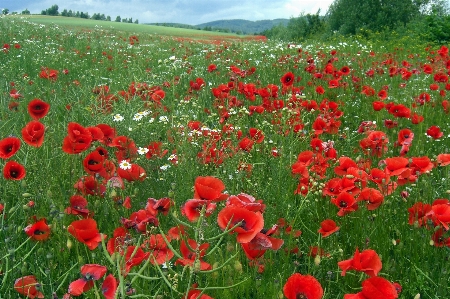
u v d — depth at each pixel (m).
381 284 1.95
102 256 2.72
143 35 26.06
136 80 5.82
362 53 13.57
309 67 8.61
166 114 5.69
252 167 3.90
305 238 3.38
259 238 2.07
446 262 3.01
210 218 2.97
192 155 4.11
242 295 2.62
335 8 38.41
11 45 13.17
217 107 6.15
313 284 1.91
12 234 2.88
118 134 4.62
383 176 3.22
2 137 4.52
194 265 1.94
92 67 10.65
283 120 4.95
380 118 6.89
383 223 3.32
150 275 2.69
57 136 4.57
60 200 3.17
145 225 2.46
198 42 22.81
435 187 4.17
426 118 6.88
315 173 3.55
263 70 9.84
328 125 5.17
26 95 6.82
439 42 22.83
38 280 2.60
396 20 35.50
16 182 3.47
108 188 3.15
